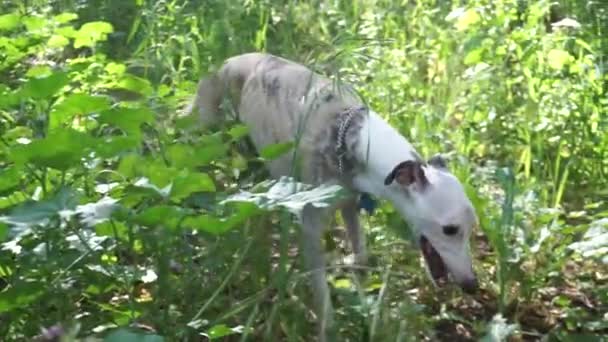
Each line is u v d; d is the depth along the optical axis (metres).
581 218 6.30
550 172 6.61
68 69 5.61
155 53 6.91
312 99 5.20
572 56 6.89
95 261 4.26
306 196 4.04
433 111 6.80
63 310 4.26
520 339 5.17
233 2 7.28
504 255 5.28
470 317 5.32
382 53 7.14
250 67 5.55
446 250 4.89
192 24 7.02
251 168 5.51
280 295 4.45
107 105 4.52
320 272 4.82
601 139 6.64
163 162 4.57
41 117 4.84
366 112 5.11
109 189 4.50
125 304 4.54
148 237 4.13
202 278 4.54
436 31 7.65
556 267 5.47
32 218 3.82
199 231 4.18
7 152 4.34
